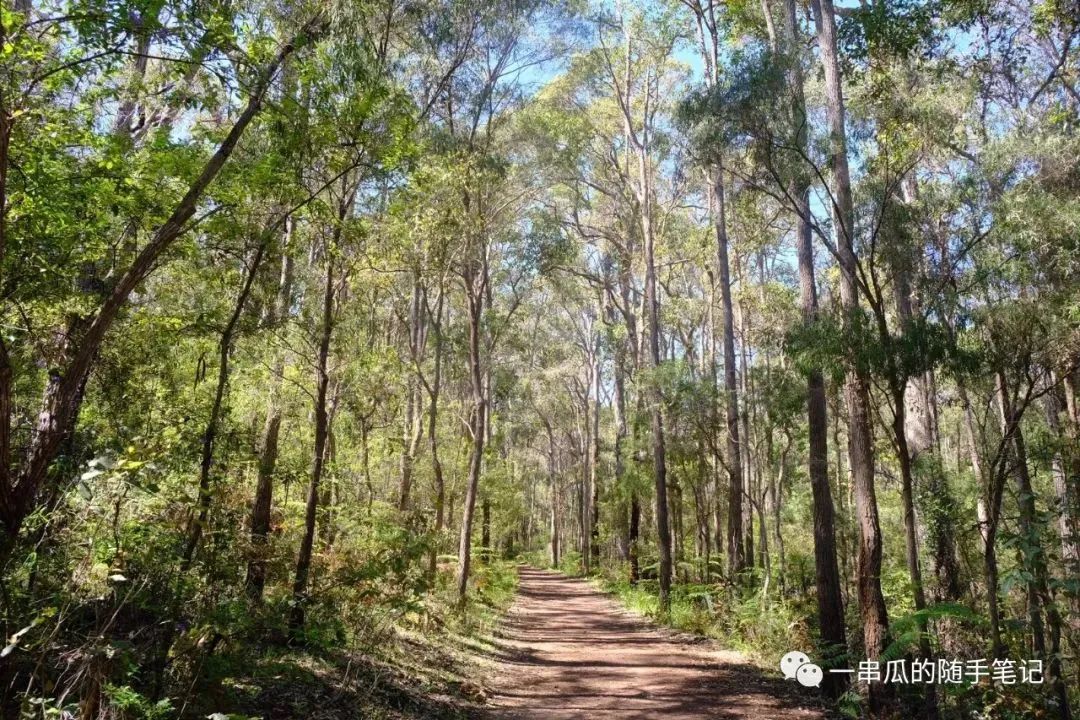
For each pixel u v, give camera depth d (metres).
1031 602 8.41
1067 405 11.70
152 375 8.19
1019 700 7.64
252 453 8.03
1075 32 11.93
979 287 8.44
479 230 14.82
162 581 5.04
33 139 6.12
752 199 13.48
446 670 9.77
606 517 34.34
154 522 5.16
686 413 16.45
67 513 4.84
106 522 4.89
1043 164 9.31
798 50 8.95
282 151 6.33
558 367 35.03
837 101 10.36
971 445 14.78
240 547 6.56
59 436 4.09
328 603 7.73
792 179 8.94
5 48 4.59
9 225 6.08
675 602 17.89
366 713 6.67
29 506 4.29
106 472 4.41
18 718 3.80
